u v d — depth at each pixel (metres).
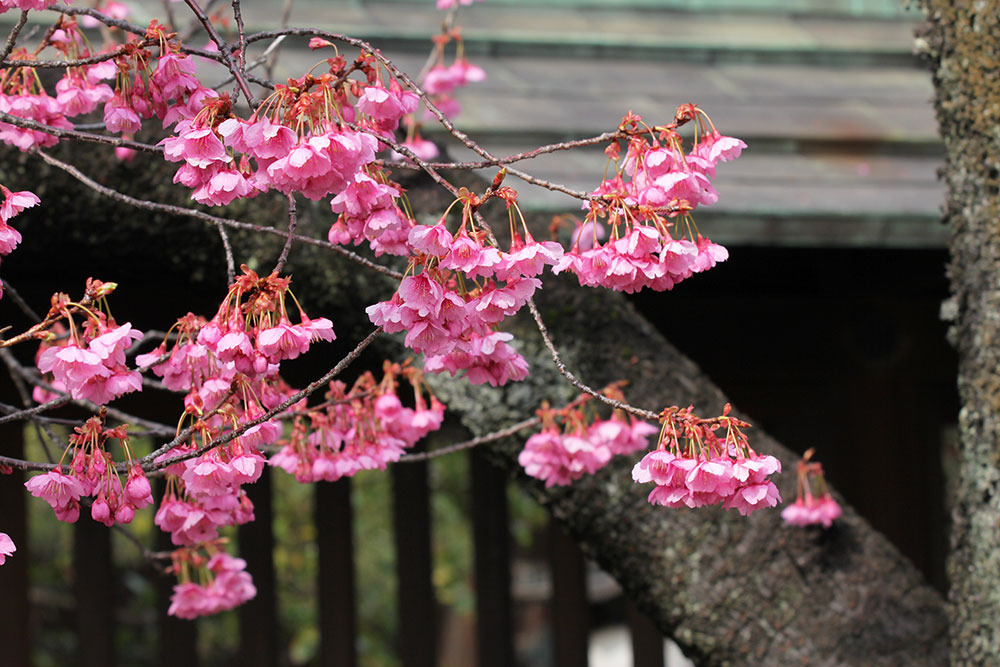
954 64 2.54
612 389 2.54
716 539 2.62
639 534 2.62
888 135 3.29
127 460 2.29
